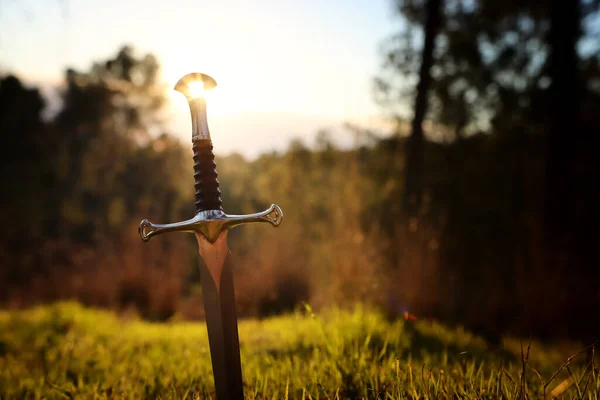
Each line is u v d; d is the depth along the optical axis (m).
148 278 11.98
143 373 3.82
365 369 3.10
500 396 2.56
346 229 9.64
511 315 8.98
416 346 4.64
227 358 1.79
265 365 3.76
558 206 10.57
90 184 25.77
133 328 7.57
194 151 1.83
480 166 16.64
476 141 16.92
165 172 25.23
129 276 11.95
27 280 14.55
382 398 2.75
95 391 3.26
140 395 3.21
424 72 11.75
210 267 1.80
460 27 15.29
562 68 10.80
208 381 3.35
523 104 15.62
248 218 1.79
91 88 28.38
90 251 13.53
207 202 1.80
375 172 13.66
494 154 16.66
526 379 2.85
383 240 9.70
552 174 10.73
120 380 3.59
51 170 26.02
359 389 2.93
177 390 3.15
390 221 12.16
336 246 9.42
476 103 16.42
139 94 28.47
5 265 15.30
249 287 11.41
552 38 10.95
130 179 25.75
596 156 14.70
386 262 9.44
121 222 21.42
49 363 4.55
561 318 8.45
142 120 28.19
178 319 10.99
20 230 22.03
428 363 3.55
